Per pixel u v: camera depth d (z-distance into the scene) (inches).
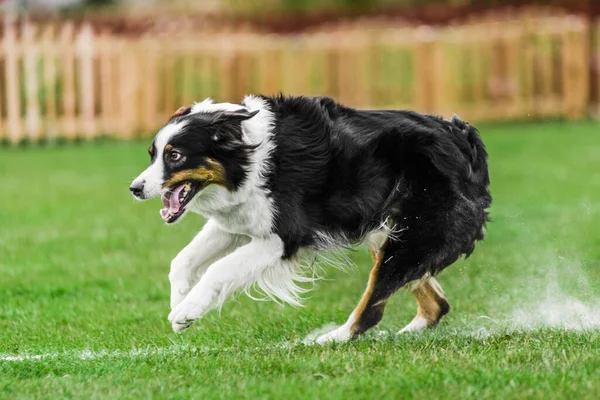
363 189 382.0
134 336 413.7
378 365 339.3
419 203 385.4
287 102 385.7
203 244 394.6
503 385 309.7
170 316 371.2
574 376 315.6
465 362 336.2
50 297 498.6
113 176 943.7
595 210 704.4
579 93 1261.1
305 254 386.6
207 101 387.5
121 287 520.7
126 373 339.0
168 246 625.3
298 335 413.4
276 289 383.9
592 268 527.8
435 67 1242.6
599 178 850.1
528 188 805.2
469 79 1263.5
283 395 303.7
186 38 1240.8
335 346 372.8
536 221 667.4
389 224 390.3
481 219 394.3
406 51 1311.5
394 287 386.9
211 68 1266.0
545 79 1259.8
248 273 374.9
